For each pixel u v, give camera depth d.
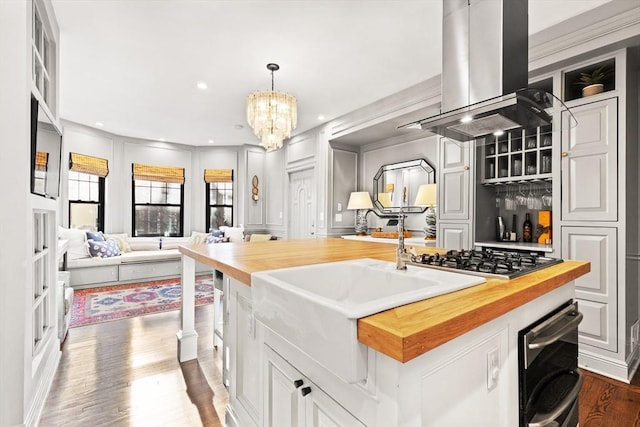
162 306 3.84
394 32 2.50
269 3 2.17
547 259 1.54
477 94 1.58
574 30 2.33
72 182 4.96
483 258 1.51
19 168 1.52
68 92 3.70
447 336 0.73
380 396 0.74
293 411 1.11
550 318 1.24
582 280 2.39
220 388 2.08
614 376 2.24
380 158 4.89
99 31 2.50
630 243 2.32
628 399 1.97
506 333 1.03
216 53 2.82
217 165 6.53
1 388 1.47
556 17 2.27
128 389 2.05
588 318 2.36
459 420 0.86
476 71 1.58
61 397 1.96
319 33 2.52
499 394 1.00
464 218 3.21
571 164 2.45
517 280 1.14
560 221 2.50
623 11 2.12
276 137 3.18
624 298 2.22
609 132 2.28
